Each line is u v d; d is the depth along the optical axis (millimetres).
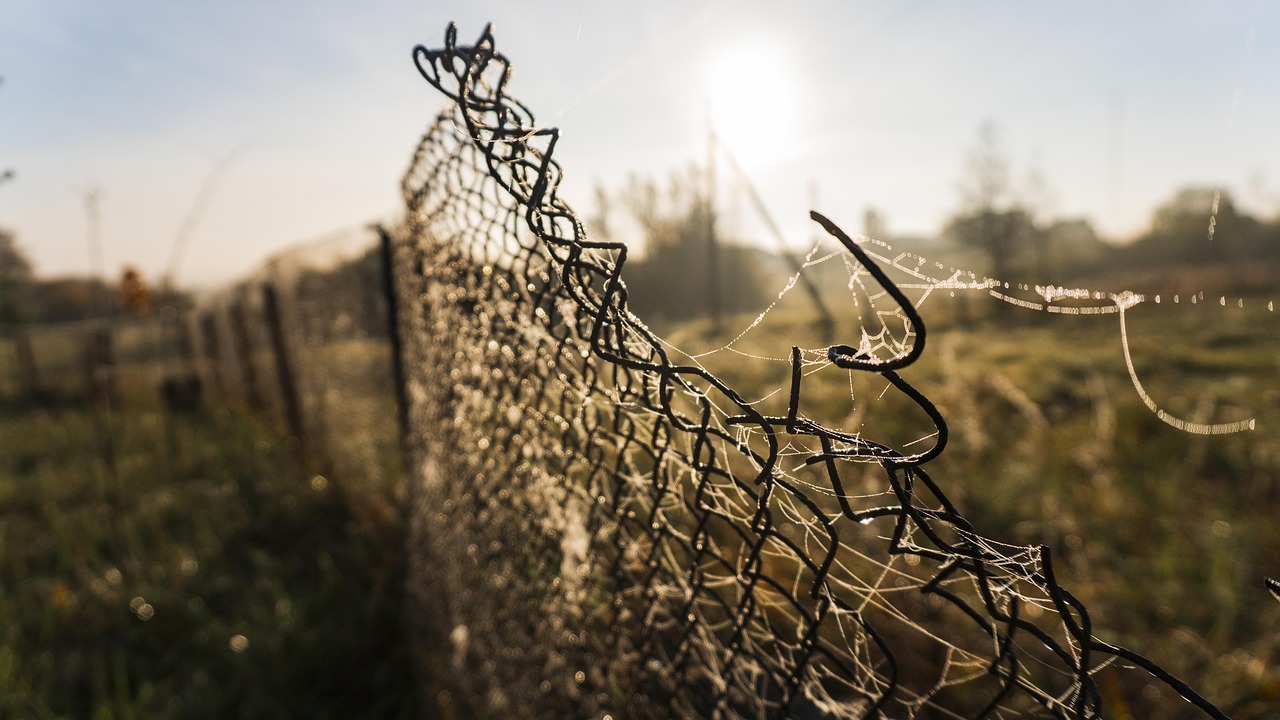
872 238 716
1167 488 3682
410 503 2756
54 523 4176
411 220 1768
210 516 4414
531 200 778
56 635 3178
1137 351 9125
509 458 1323
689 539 881
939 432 520
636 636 1078
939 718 1876
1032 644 2297
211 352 10367
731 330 6340
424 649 2510
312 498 4449
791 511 818
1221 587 2736
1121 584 2824
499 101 835
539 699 1443
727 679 903
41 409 8984
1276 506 3600
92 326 6535
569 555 1220
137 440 6730
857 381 4848
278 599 3207
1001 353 9445
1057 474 3982
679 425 726
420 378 2117
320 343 4418
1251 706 2096
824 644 955
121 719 2480
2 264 7828
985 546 615
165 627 3164
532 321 1023
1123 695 2201
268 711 2547
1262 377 7082
